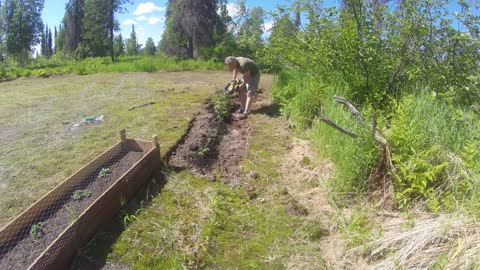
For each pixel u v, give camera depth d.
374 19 5.54
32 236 2.94
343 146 4.03
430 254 2.61
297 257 2.99
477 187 3.05
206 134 5.38
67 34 35.12
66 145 5.09
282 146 5.05
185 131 5.50
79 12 34.06
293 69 7.43
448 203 3.07
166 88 9.04
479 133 3.68
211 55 18.56
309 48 6.30
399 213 3.31
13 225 2.94
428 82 5.20
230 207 3.64
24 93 9.17
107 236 3.16
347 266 2.86
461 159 3.44
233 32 19.22
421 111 4.19
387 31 5.52
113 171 4.02
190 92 8.41
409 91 5.36
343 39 5.66
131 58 27.77
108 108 7.01
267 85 9.00
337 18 5.89
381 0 5.98
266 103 7.13
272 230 3.31
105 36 28.20
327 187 3.83
